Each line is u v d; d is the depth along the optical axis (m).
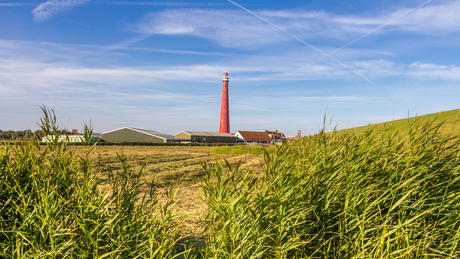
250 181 2.42
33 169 2.13
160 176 7.78
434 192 2.46
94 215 2.02
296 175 2.37
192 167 10.20
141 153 18.48
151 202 2.44
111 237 1.93
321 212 2.20
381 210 2.36
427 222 2.40
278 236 1.99
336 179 2.34
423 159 2.55
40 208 1.86
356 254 1.97
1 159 2.07
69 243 1.75
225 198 2.32
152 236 1.94
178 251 2.58
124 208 2.24
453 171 2.55
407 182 2.18
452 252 2.04
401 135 2.89
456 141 2.86
